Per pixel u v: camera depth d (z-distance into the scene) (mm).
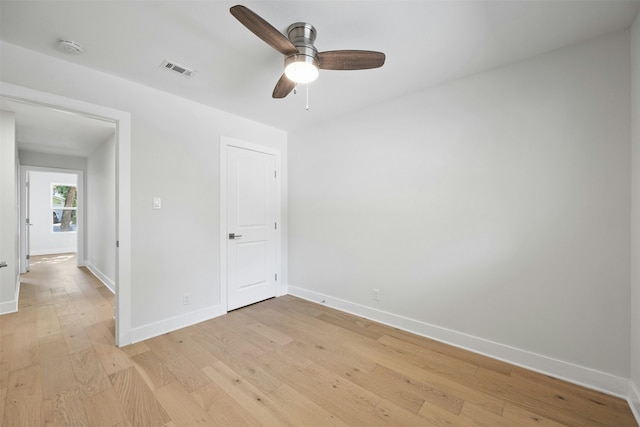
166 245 2637
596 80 1820
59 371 1994
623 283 1748
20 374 1954
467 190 2332
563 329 1940
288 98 2750
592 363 1843
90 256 5473
